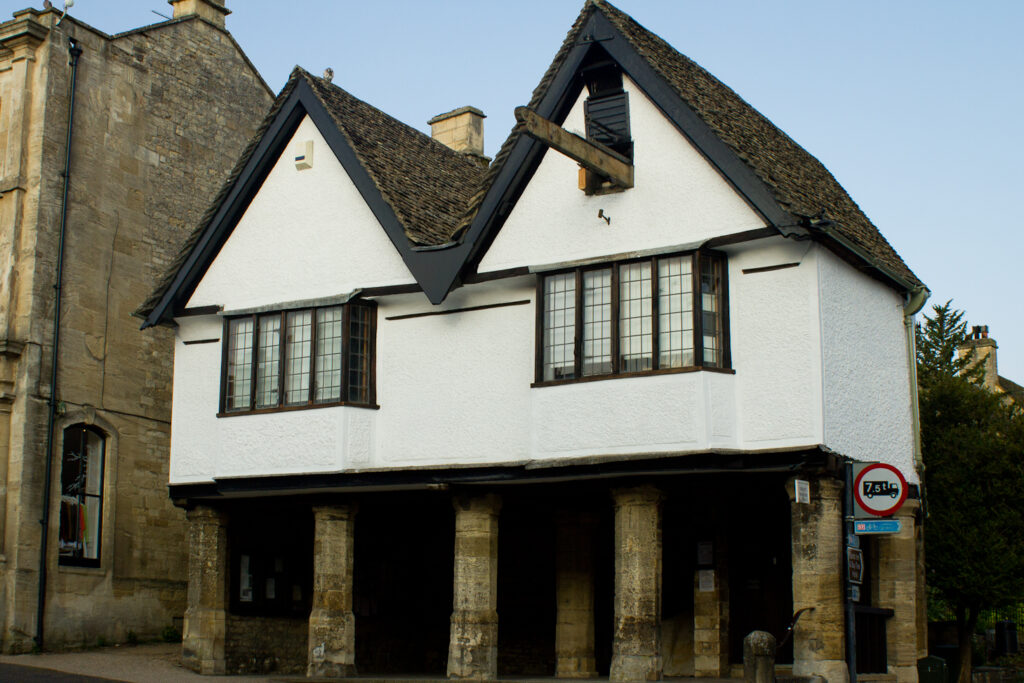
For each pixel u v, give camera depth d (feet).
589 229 54.75
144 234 76.07
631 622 51.34
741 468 50.14
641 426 51.34
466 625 55.98
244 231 64.95
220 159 82.43
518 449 55.88
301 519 70.28
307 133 63.82
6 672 57.67
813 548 49.29
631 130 54.54
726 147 51.19
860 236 59.26
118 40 75.72
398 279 59.72
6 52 71.36
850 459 50.60
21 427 66.90
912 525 58.54
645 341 52.44
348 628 59.77
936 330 119.96
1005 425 75.56
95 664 62.28
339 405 59.11
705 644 59.88
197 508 64.75
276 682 57.36
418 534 73.51
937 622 81.56
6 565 65.67
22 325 68.08
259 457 60.95
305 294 62.13
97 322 72.18
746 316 51.72
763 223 50.72
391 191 60.44
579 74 55.67
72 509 69.77
